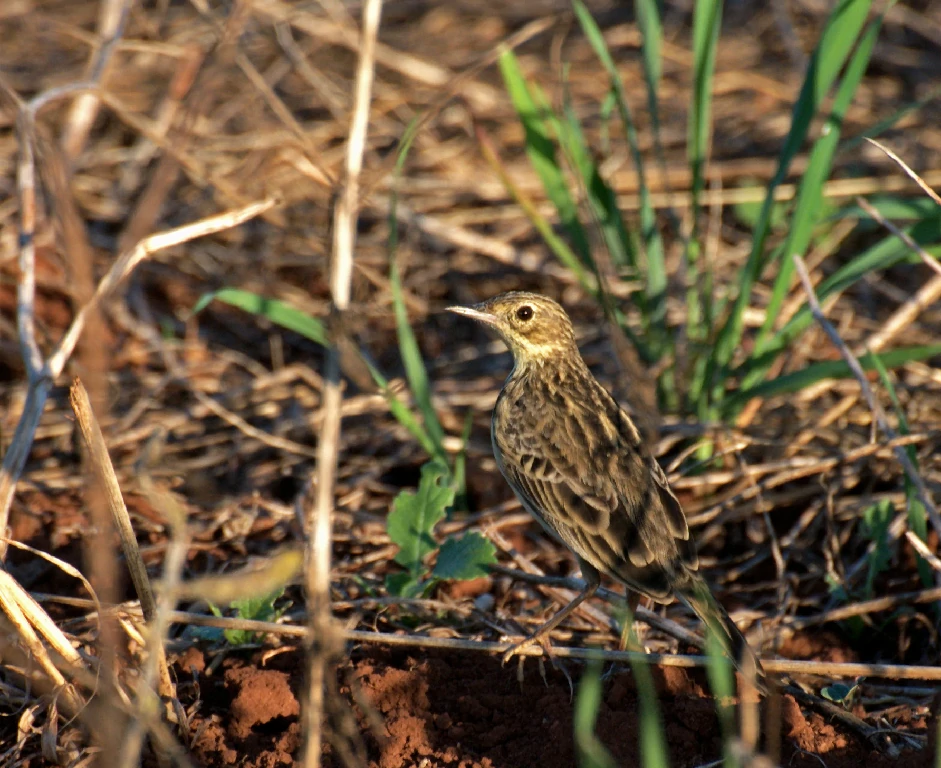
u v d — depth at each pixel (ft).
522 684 30.63
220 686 31.22
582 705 22.91
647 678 25.93
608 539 31.48
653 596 30.25
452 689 30.71
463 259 54.13
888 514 35.40
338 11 62.34
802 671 30.35
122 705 26.55
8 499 31.48
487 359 49.60
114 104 45.55
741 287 40.34
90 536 36.76
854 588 36.94
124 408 45.75
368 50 24.61
